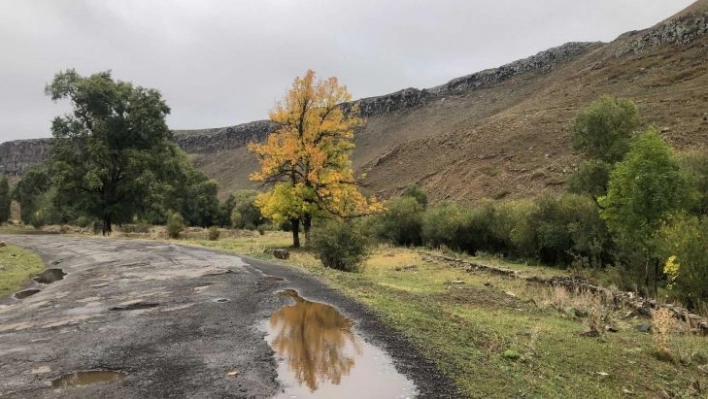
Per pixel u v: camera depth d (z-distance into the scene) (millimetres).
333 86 27453
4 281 14141
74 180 40000
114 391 5270
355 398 5051
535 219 23281
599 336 8648
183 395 5137
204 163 192375
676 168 14086
